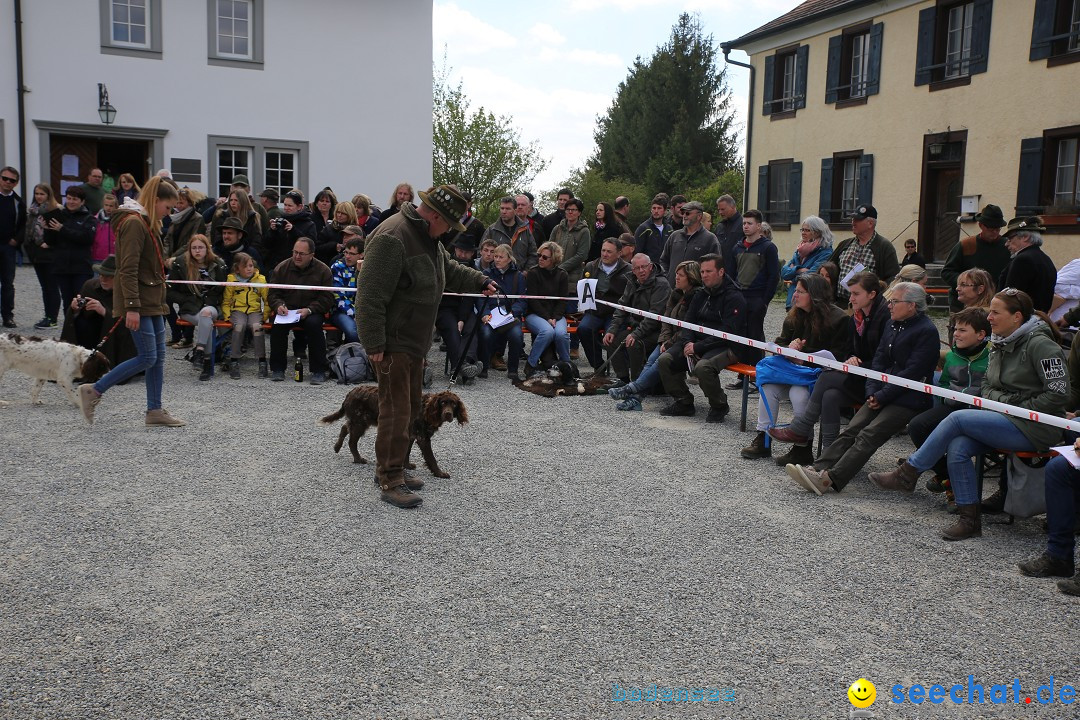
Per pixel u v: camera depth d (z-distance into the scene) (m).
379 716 3.00
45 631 3.53
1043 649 3.62
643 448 6.72
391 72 19.59
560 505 5.30
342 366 8.77
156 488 5.36
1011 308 4.96
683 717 3.06
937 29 17.08
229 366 9.20
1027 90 15.34
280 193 19.06
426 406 5.65
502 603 3.91
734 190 39.22
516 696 3.15
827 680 3.34
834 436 6.13
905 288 5.64
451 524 4.91
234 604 3.82
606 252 9.41
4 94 16.72
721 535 4.86
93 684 3.15
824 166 20.02
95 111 17.39
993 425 4.84
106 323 8.16
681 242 9.44
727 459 6.47
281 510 5.04
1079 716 3.14
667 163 48.09
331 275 9.09
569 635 3.63
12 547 4.37
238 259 8.96
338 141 19.31
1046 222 14.94
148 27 17.64
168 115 17.91
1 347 7.09
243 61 18.36
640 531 4.88
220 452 6.19
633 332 8.61
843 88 19.34
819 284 6.50
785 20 21.16
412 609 3.82
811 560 4.52
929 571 4.42
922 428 5.65
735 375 10.08
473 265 9.92
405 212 5.07
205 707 3.03
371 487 5.53
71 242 10.25
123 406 7.45
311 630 3.60
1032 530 5.07
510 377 9.30
